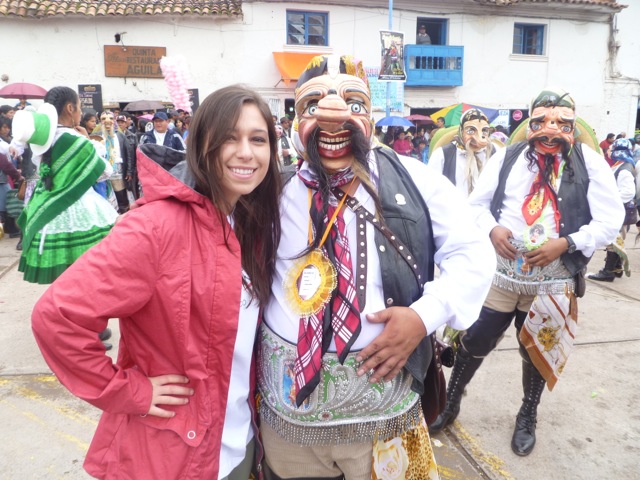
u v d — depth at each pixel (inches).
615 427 111.7
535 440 105.2
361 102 57.2
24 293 189.3
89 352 46.1
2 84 467.2
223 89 51.0
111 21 473.1
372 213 56.7
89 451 55.1
